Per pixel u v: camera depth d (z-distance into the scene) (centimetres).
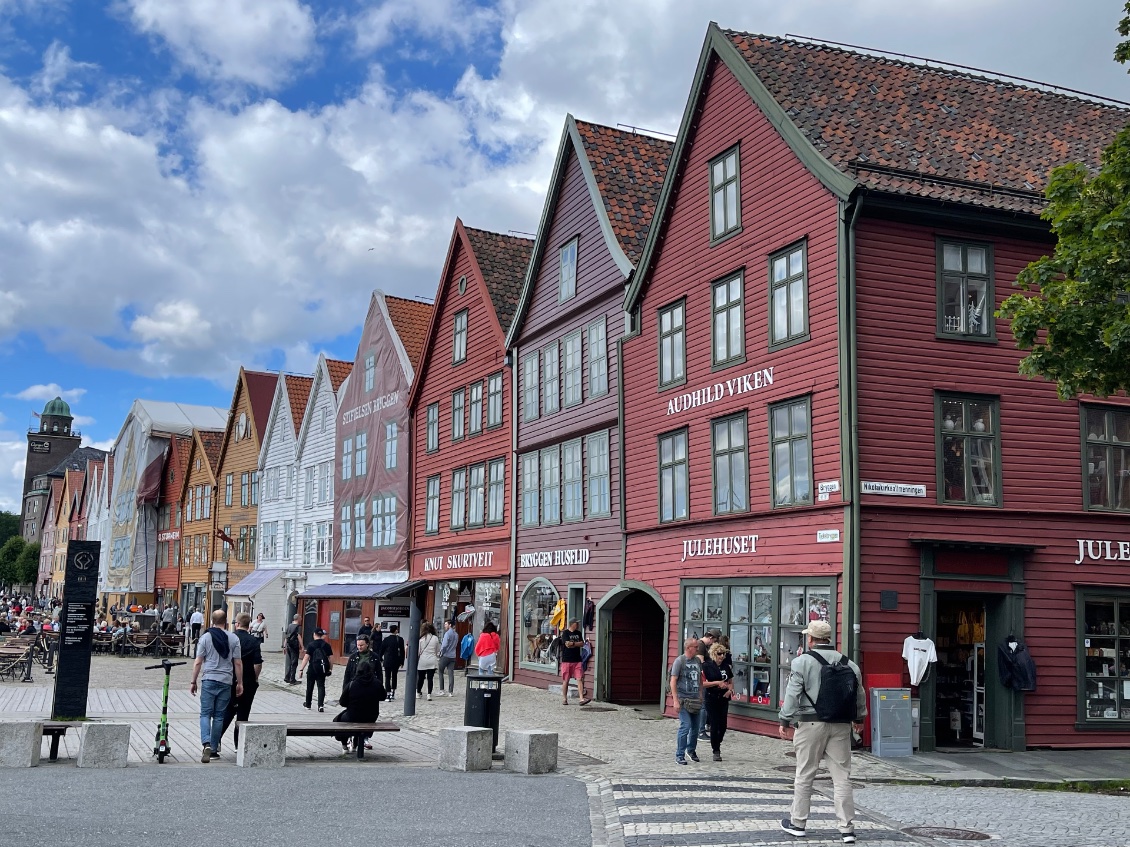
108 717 2059
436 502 3822
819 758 1052
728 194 2261
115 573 7881
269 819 1077
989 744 1898
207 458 6431
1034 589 1936
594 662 2650
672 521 2367
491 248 3716
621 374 2623
